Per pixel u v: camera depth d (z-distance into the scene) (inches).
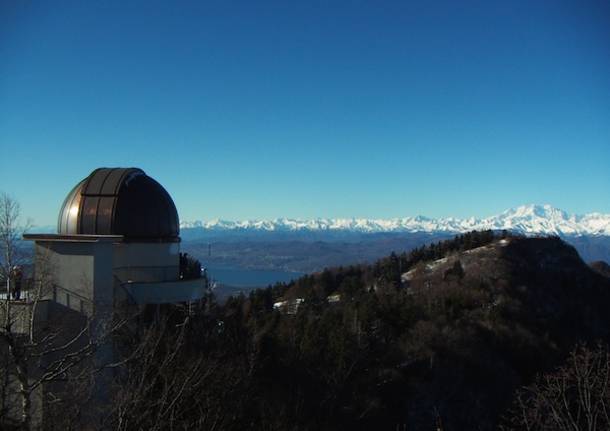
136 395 610.2
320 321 1667.1
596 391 761.0
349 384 1332.4
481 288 3275.1
